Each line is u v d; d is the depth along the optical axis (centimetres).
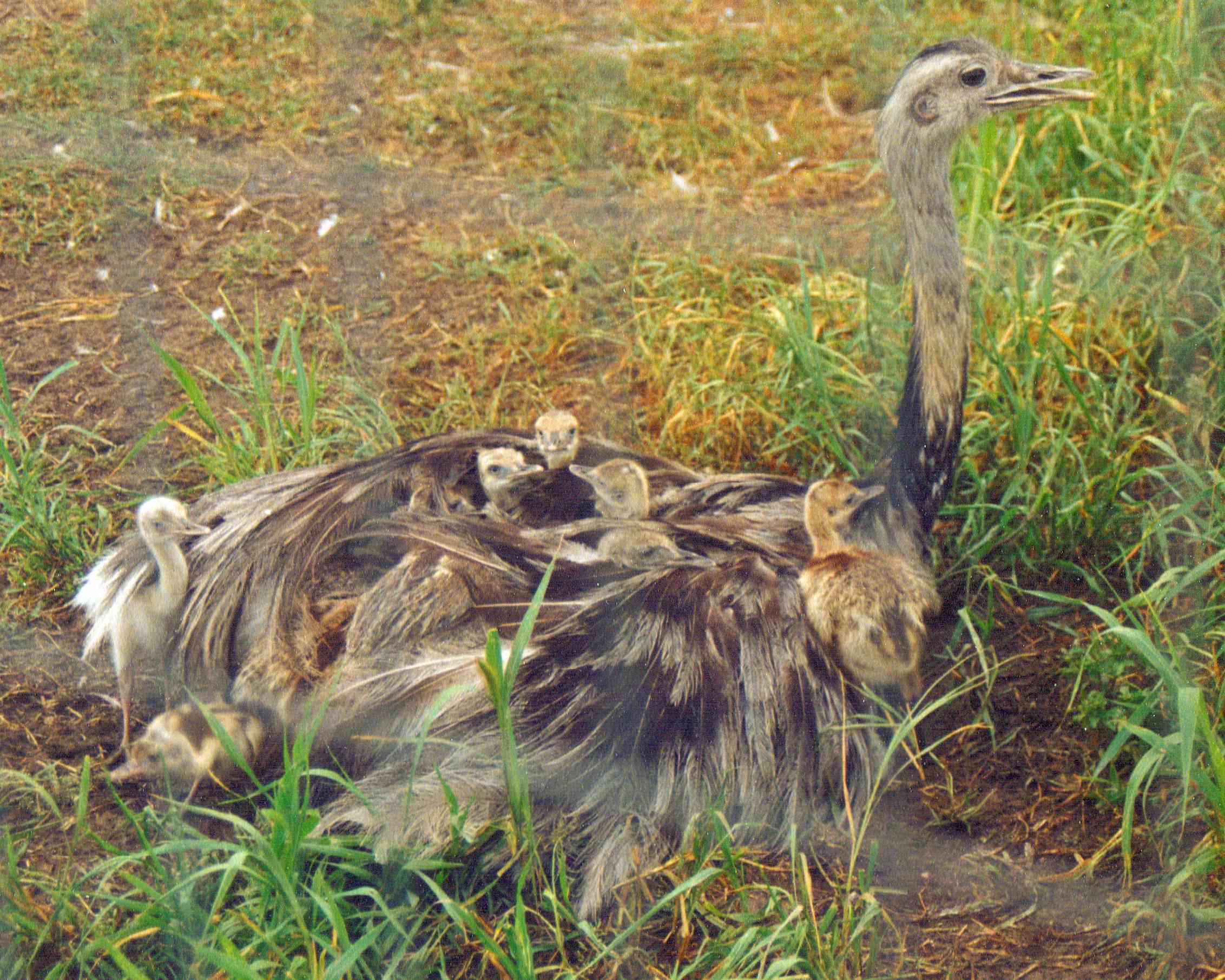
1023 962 293
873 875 299
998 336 349
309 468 323
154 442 344
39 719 313
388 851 296
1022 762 310
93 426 346
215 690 309
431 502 316
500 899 298
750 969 291
